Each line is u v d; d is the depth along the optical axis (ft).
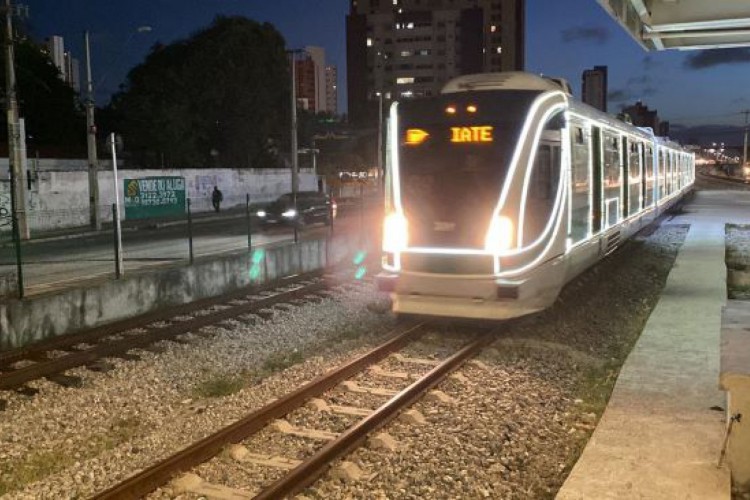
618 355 34.86
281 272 59.26
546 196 36.55
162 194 131.34
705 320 37.45
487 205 34.88
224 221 121.60
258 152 187.73
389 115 38.24
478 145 35.68
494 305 34.71
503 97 36.40
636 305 46.16
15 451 23.62
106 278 50.26
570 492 17.78
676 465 19.25
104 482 20.62
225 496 19.13
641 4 37.29
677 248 75.41
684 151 134.72
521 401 26.66
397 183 36.99
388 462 21.24
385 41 417.49
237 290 52.01
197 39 185.47
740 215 115.14
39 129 160.45
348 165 263.70
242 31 182.19
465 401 26.73
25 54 154.61
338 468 20.36
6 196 97.81
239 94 179.83
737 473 18.47
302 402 26.30
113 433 25.11
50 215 105.50
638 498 17.40
